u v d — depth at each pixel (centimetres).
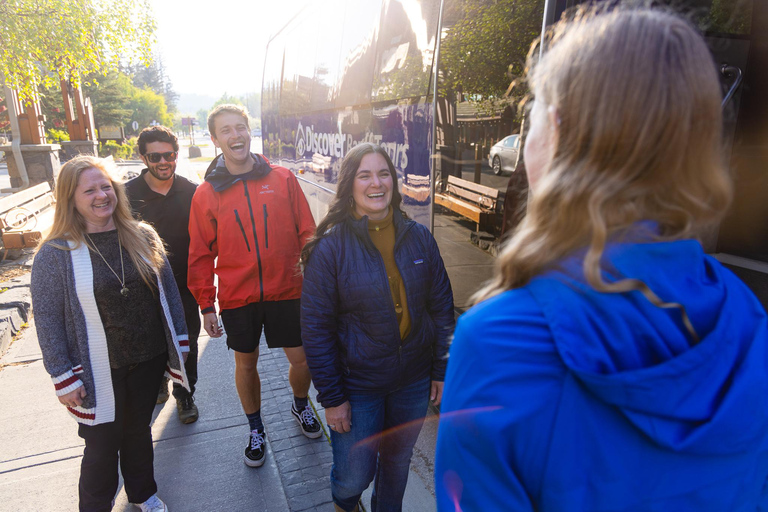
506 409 65
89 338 217
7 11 880
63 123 3447
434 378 218
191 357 346
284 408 367
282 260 290
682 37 61
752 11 250
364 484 211
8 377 419
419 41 338
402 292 204
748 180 270
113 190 223
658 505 64
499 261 75
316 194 590
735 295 69
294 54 708
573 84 64
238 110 287
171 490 285
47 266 212
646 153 60
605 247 64
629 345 62
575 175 63
